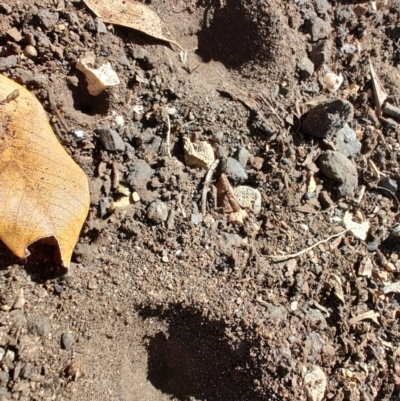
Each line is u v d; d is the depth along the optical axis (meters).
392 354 0.21
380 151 0.24
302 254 0.21
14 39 0.19
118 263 0.19
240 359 0.20
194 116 0.21
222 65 0.24
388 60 0.27
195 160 0.21
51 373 0.18
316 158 0.23
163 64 0.21
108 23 0.21
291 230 0.22
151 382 0.20
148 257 0.20
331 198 0.23
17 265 0.18
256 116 0.22
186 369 0.20
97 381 0.19
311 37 0.24
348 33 0.26
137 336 0.20
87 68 0.19
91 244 0.19
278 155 0.22
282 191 0.22
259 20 0.23
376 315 0.21
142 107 0.21
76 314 0.19
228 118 0.22
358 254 0.22
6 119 0.17
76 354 0.19
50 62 0.19
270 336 0.19
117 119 0.20
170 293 0.20
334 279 0.21
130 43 0.21
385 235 0.23
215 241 0.20
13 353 0.17
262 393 0.19
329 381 0.20
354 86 0.25
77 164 0.19
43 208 0.17
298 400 0.19
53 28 0.19
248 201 0.21
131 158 0.20
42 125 0.17
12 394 0.17
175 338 0.20
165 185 0.20
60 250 0.17
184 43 0.23
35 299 0.18
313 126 0.23
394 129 0.25
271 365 0.19
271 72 0.23
